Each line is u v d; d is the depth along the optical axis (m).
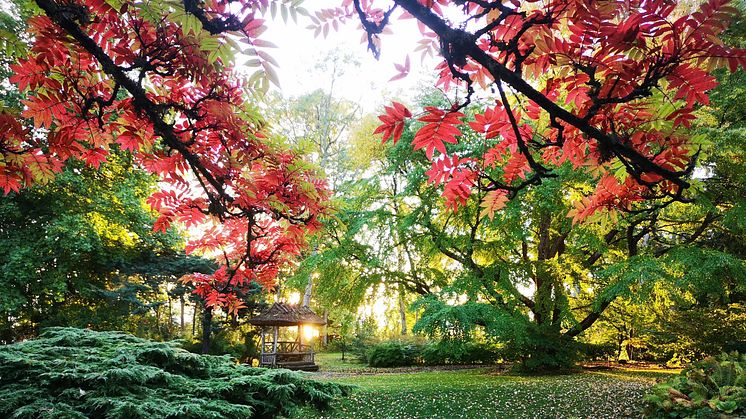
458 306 10.79
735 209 7.38
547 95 1.06
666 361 15.64
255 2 1.04
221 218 1.85
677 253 8.70
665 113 0.95
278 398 3.58
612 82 0.89
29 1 1.22
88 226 11.88
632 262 9.38
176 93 1.59
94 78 1.45
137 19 1.22
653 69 0.84
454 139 0.88
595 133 0.86
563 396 8.30
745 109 6.39
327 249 13.70
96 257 13.57
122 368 3.01
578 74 0.96
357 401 8.22
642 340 14.03
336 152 22.20
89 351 3.34
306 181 1.88
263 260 2.42
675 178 0.89
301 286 14.82
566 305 11.73
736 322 9.58
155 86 1.59
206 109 1.57
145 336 14.95
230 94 1.54
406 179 12.00
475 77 1.03
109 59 1.25
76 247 11.65
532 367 12.20
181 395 3.09
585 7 0.79
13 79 1.36
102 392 2.78
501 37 0.97
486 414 7.29
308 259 13.88
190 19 1.04
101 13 1.19
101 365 3.06
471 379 11.40
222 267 2.54
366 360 20.45
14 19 8.66
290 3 1.03
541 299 12.41
